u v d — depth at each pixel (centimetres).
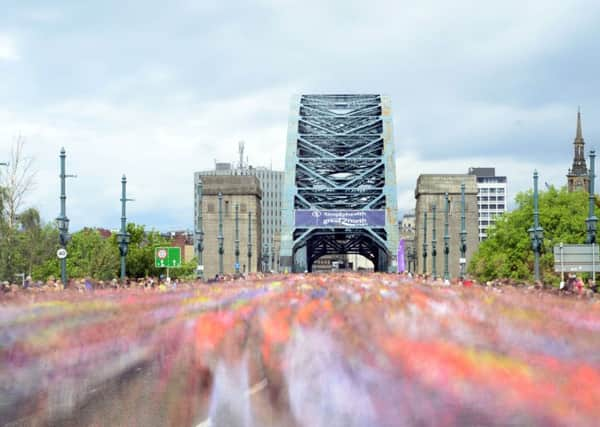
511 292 1642
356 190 11894
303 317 1212
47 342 1105
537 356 679
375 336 852
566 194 8912
